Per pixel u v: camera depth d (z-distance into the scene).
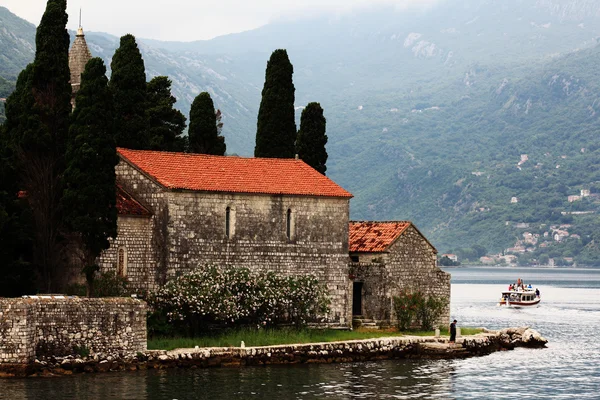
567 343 150.88
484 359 125.00
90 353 99.19
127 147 129.25
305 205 123.94
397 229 134.62
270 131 142.88
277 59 143.62
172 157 120.81
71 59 127.69
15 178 108.88
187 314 111.50
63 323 97.50
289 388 99.62
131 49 131.75
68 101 112.31
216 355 107.25
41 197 109.38
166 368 103.94
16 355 94.75
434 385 104.94
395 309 132.25
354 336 122.31
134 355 102.31
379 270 131.50
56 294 105.31
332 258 125.62
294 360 112.19
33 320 95.44
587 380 111.88
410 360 120.31
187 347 108.19
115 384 96.06
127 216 112.56
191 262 115.38
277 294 116.56
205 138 143.38
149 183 115.00
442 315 137.38
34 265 109.38
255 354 109.62
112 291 108.81
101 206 106.12
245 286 114.88
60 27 111.94
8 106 111.50
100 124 106.62
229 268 118.00
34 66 110.31
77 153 105.88
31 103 109.50
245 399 94.00
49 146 109.38
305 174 127.69
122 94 130.50
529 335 142.75
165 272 113.50
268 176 124.25
